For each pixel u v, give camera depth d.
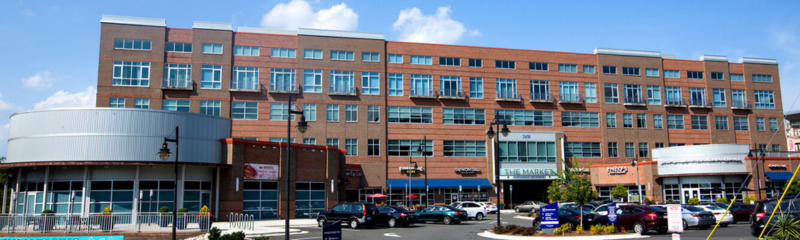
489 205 52.41
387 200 57.88
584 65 66.12
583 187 28.59
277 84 56.53
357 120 58.12
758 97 70.50
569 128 64.25
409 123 59.94
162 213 28.83
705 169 54.06
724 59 70.31
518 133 62.34
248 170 38.94
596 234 25.50
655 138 66.25
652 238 23.95
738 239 22.64
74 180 33.72
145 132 34.41
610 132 65.12
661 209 25.78
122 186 33.94
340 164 51.31
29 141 34.00
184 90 53.78
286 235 21.41
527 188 68.38
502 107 62.81
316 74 57.84
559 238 24.55
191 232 27.62
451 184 59.22
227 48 55.66
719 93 69.44
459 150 61.00
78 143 33.25
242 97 55.41
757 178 53.44
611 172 61.06
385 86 59.75
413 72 60.97
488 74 63.12
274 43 57.28
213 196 37.78
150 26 54.22
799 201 18.42
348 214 32.88
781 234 16.38
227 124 39.28
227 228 32.53
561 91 64.81
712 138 67.75
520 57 64.38
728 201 50.38
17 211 34.97
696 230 28.58
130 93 52.62
